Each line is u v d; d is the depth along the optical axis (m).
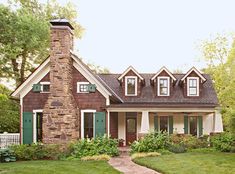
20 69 32.09
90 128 23.00
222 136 20.98
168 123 26.52
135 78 26.39
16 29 28.31
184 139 21.56
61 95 21.11
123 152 21.20
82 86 23.08
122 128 25.98
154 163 15.67
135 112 26.03
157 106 23.72
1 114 27.25
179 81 27.42
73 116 21.30
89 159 17.80
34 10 33.31
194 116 26.62
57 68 21.34
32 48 29.77
